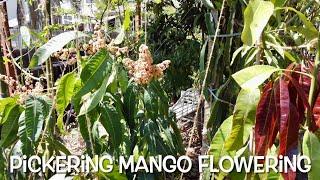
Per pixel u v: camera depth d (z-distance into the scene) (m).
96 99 1.00
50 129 1.18
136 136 1.30
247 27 0.60
